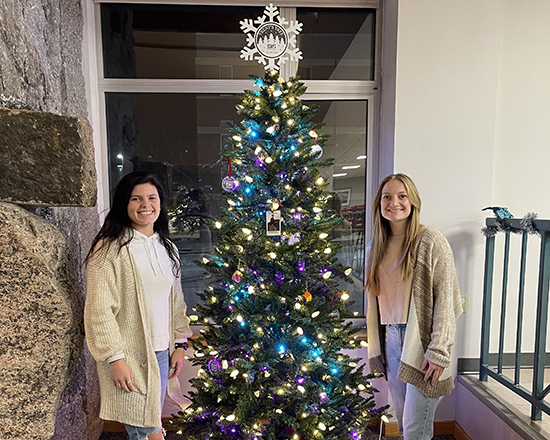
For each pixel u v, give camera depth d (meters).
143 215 1.50
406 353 1.62
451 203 2.23
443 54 2.16
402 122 2.18
